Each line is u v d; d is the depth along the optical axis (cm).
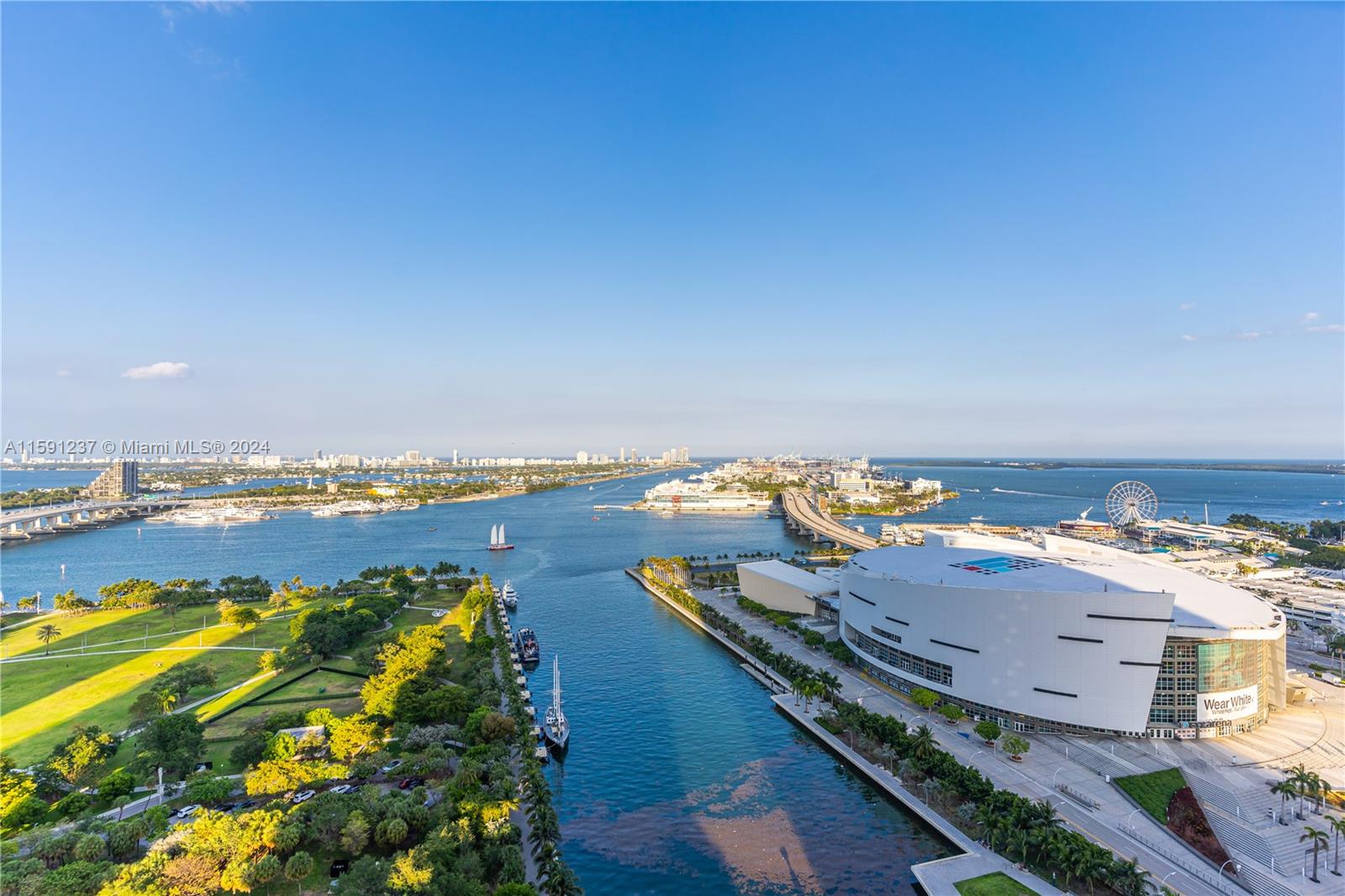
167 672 18500
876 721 14625
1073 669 14688
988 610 15662
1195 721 14475
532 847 11362
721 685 19675
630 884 10688
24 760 14212
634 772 14325
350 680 19262
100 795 11962
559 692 17262
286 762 12762
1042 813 10919
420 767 13175
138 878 9200
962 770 12338
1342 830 10200
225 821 10288
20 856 10044
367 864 9700
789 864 11162
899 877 10800
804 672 18638
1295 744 14275
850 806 12938
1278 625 15050
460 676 19375
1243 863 10419
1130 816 11738
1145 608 14050
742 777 14125
